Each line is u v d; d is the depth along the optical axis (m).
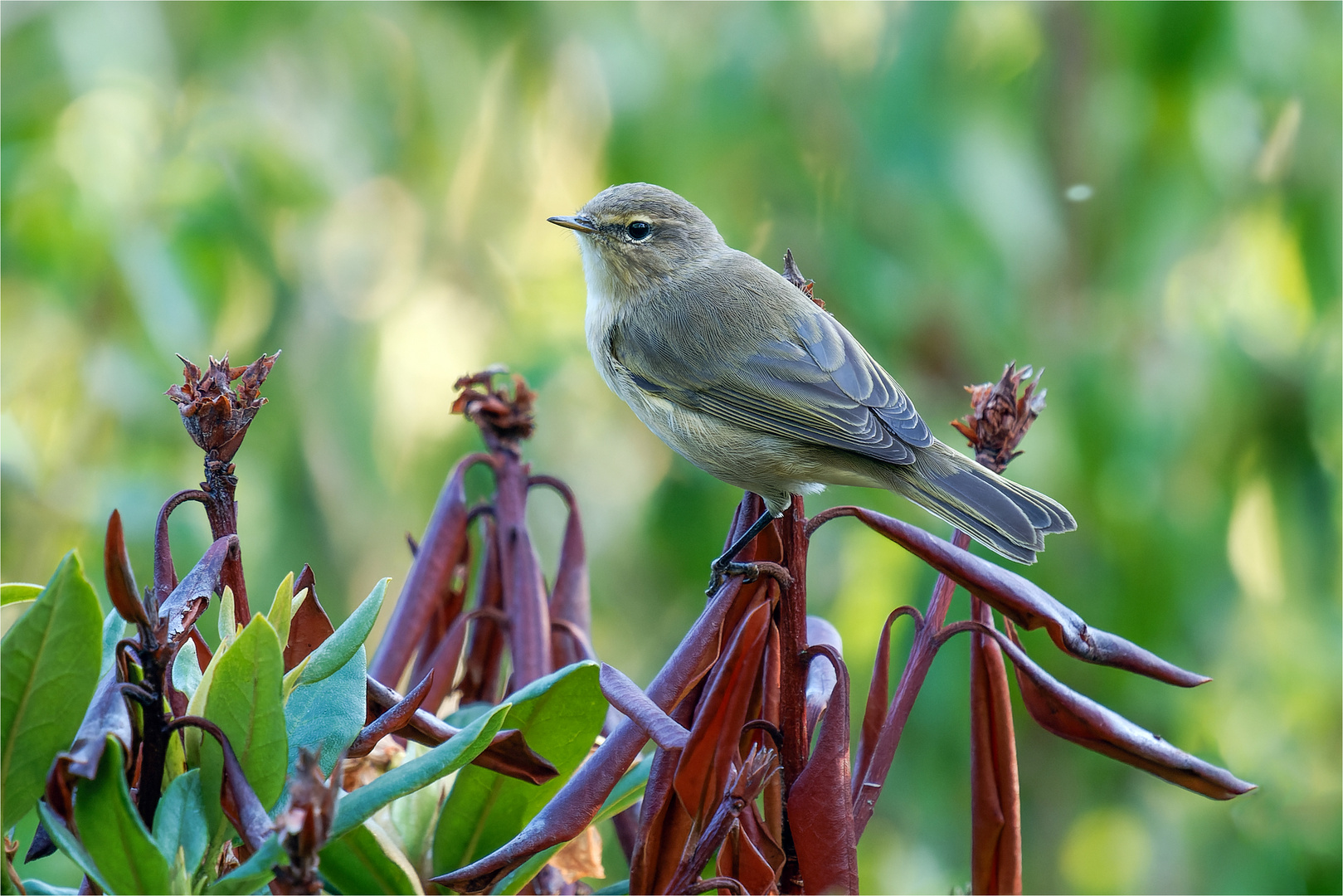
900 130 10.25
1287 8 10.41
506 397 5.03
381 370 11.59
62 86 10.00
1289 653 10.51
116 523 2.78
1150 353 10.53
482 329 12.26
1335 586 10.84
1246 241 11.09
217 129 10.12
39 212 9.33
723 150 10.63
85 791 2.80
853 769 4.28
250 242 10.05
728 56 10.69
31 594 3.52
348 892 3.42
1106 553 9.99
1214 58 10.16
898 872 10.33
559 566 5.02
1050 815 11.12
